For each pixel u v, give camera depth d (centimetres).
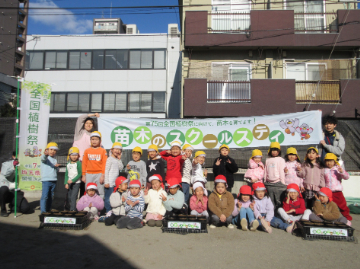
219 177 542
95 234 471
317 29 1074
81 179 605
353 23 1038
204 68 1060
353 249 429
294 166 601
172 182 552
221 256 388
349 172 753
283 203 546
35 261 354
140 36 1912
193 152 763
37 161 584
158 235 474
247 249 418
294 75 1077
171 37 1947
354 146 761
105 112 1867
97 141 597
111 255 381
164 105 1864
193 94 1004
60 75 1888
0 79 1934
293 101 978
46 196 581
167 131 766
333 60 1047
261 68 1085
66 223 494
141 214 533
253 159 619
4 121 715
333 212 518
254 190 539
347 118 980
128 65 1895
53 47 1903
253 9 1108
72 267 340
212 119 765
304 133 736
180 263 360
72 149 596
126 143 764
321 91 997
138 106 1870
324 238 467
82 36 1909
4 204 580
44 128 595
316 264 369
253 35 1052
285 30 1046
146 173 612
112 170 588
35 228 499
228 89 1016
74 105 1872
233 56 1099
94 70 1889
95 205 564
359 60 1037
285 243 450
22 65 3850
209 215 554
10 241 427
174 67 1923
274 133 747
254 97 989
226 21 1101
